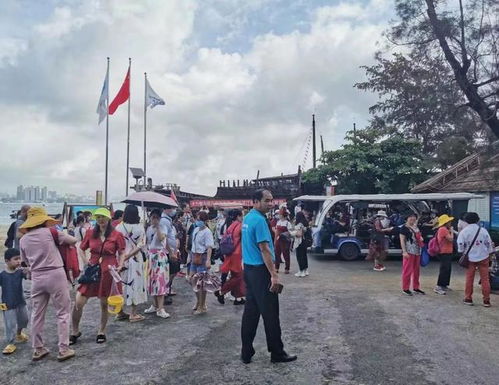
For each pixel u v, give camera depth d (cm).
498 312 817
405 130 2327
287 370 533
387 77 2366
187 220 1274
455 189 1788
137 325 736
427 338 657
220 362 562
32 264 570
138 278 750
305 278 1216
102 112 2269
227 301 916
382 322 748
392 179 2509
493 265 1007
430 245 1001
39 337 576
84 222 1048
